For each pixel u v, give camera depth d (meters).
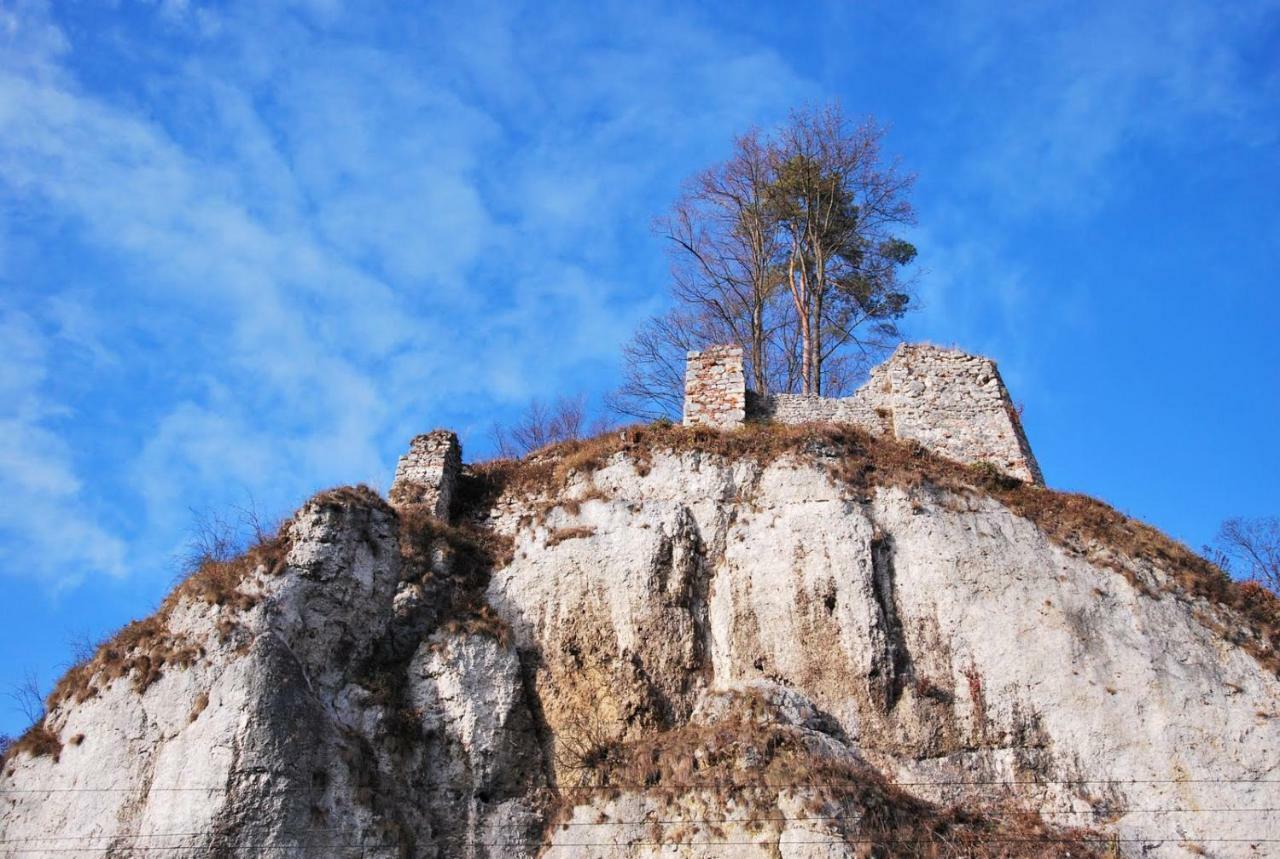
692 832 21.23
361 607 25.17
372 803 22.17
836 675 24.81
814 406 30.94
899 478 27.48
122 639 24.36
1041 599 25.50
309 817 21.41
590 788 23.28
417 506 27.81
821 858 20.14
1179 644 24.78
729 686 24.80
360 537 25.98
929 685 24.67
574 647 25.77
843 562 26.02
